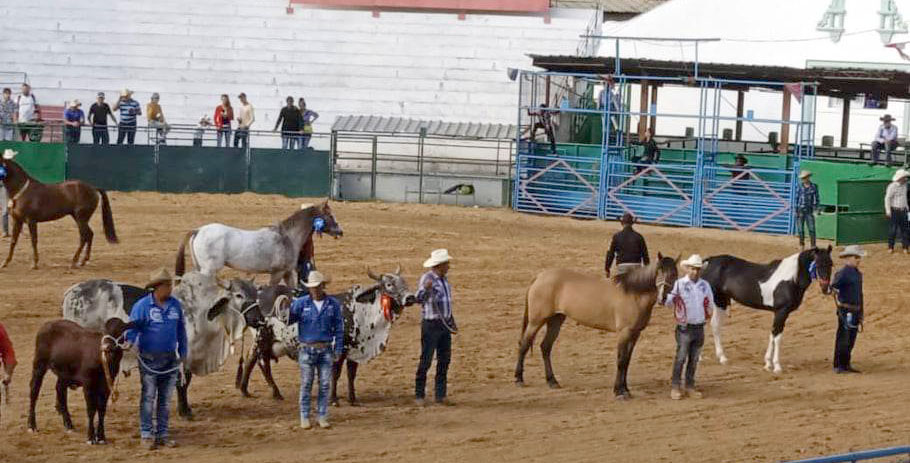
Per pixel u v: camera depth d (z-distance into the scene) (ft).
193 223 106.93
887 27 154.30
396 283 55.72
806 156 122.83
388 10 162.30
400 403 57.67
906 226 105.91
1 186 93.09
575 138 142.72
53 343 49.32
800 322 78.79
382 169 130.93
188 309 53.11
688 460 50.67
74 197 84.23
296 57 155.53
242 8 159.63
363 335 55.77
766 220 116.47
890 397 61.93
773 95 163.43
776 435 54.65
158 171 126.52
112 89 152.46
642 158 123.75
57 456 47.85
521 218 120.47
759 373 65.92
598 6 181.57
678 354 60.13
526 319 61.31
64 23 156.04
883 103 156.25
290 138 129.29
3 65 152.97
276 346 55.83
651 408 58.39
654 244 107.96
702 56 161.27
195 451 49.21
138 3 158.61
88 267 85.71
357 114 151.43
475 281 87.66
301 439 51.42
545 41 159.53
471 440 52.19
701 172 118.62
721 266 67.21
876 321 80.23
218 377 60.59
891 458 51.42
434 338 57.00
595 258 98.37
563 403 58.85
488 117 151.12
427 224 112.27
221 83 153.17
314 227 71.97
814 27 157.07
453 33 159.43
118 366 48.44
